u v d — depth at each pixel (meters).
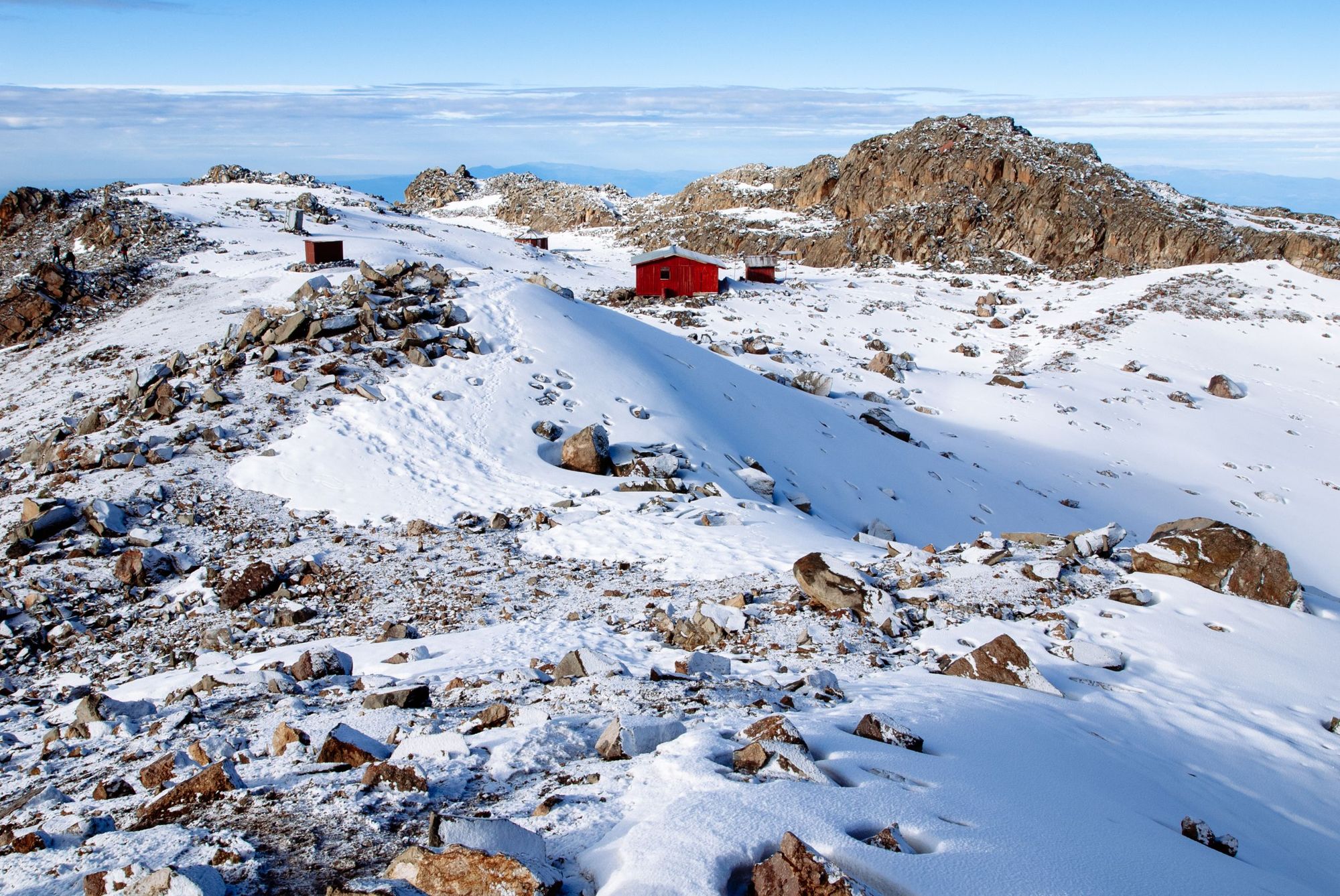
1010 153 99.81
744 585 19.66
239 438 29.20
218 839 6.92
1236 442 48.50
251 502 25.94
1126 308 69.12
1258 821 9.81
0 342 50.78
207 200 86.19
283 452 28.41
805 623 16.47
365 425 30.19
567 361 36.34
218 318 46.91
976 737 9.84
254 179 108.19
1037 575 18.73
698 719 9.84
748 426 38.69
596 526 24.91
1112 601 17.52
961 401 53.12
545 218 149.25
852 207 110.81
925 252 94.56
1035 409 51.84
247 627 19.20
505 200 159.88
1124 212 88.38
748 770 7.71
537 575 21.50
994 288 84.50
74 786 9.52
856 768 8.01
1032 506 39.31
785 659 14.52
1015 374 58.50
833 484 36.31
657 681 12.05
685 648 15.54
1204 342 62.50
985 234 94.88
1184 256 81.88
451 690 12.44
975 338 68.38
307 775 8.40
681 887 5.54
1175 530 20.03
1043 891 6.08
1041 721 11.26
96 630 19.55
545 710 10.31
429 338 35.56
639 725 8.77
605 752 8.58
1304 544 38.12
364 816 7.25
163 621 19.89
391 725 10.32
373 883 5.85
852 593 17.12
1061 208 92.00
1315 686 14.13
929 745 9.36
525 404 32.84
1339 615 17.39
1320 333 63.19
